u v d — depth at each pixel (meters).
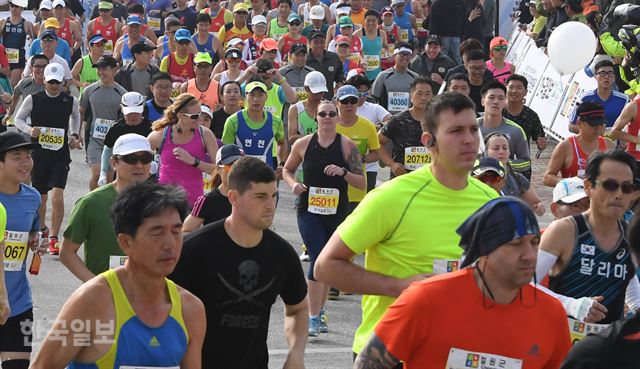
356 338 11.71
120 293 9.44
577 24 28.06
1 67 40.56
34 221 16.22
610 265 12.51
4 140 15.78
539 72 39.59
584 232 12.45
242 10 45.12
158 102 26.08
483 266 8.97
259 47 41.00
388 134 24.30
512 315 9.05
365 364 9.20
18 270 15.78
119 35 47.97
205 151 22.05
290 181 21.08
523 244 8.77
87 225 14.64
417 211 11.04
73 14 56.09
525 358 9.10
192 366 9.75
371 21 42.41
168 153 21.94
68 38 48.50
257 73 31.44
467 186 11.23
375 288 10.96
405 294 9.12
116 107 29.42
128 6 55.94
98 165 29.58
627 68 32.06
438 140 10.95
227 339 11.80
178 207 9.45
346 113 24.03
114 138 25.47
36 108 27.33
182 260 11.59
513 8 49.47
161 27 53.72
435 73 36.66
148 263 9.38
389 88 33.19
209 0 48.25
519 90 25.30
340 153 21.02
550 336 9.18
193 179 21.92
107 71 29.42
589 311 12.18
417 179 11.16
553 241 12.44
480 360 9.05
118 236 9.50
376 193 11.15
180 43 36.03
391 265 11.13
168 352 9.55
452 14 45.41
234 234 11.71
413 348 9.12
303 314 12.36
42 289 23.19
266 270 11.80
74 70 38.94
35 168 27.11
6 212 15.82
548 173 21.89
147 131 25.61
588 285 12.57
